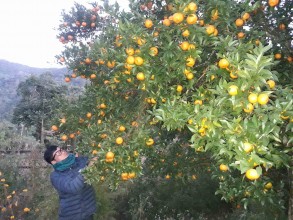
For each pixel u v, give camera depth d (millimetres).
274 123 1656
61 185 3430
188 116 1983
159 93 2506
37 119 19078
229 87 1673
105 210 5906
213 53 2645
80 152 3354
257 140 1597
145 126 2840
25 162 7914
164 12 3395
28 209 6352
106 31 3002
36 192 6734
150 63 2432
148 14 3395
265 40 3023
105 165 2598
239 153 1586
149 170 4328
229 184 3102
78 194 3598
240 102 1664
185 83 2475
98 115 3488
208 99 2271
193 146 1926
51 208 5824
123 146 2619
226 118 1754
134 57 2430
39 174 7184
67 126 3818
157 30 2672
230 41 2115
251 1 2924
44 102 19594
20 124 20547
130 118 2998
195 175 4371
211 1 2361
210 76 2301
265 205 3580
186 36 2307
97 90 3527
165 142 3955
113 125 2980
